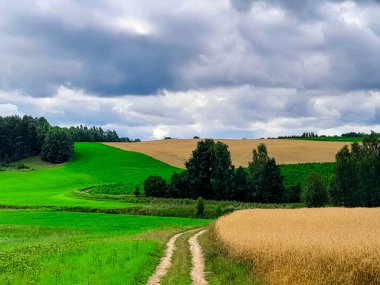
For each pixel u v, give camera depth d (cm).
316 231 3672
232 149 16238
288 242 2819
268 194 10062
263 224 4538
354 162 8875
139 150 19162
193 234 4984
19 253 3244
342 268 2236
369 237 3017
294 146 16112
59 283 2259
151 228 6081
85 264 2761
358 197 8819
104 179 14738
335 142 16800
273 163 10219
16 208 9256
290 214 5822
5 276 2417
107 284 2245
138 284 2372
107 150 19675
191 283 2464
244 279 2459
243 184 10350
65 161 18925
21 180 14812
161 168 16125
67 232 5562
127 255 3109
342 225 4331
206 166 10638
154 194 10600
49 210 8806
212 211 8144
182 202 9712
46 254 3197
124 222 6831
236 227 4266
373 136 9150
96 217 7500
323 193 8931
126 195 10844
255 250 2784
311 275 2255
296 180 11775
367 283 2172
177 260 3192
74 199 10769
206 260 3200
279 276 2327
